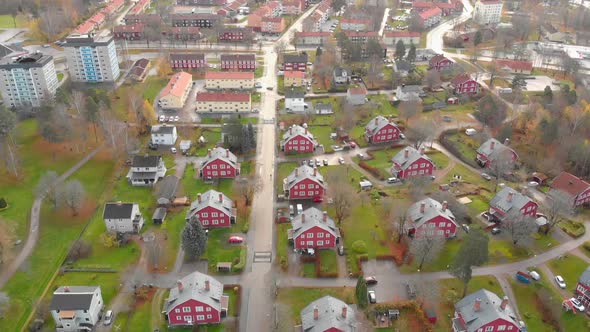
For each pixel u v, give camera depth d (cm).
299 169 15838
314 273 12725
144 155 17075
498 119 19988
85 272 12712
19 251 13412
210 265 12938
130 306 11694
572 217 14812
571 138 17838
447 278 12550
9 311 11544
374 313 11406
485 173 17188
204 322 11269
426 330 11038
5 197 15562
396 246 13588
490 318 10344
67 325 10969
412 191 15562
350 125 19912
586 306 11625
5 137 17350
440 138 19475
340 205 14312
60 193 14638
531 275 12506
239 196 15688
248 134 18125
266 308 11694
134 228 14100
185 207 15212
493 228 14225
